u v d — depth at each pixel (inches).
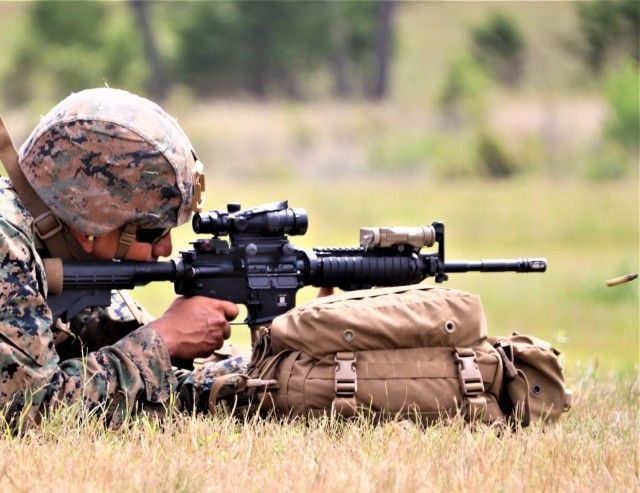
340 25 6501.0
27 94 5374.0
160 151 474.6
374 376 471.2
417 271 530.6
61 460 402.3
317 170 3730.3
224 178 3592.5
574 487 390.3
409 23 7677.2
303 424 456.1
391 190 3083.2
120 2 6535.4
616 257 1844.2
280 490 373.4
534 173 3523.6
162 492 363.9
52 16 5600.4
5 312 445.4
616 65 5644.7
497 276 1599.4
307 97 6412.4
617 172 3373.5
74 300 478.6
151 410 475.5
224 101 6082.7
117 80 5570.9
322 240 1961.1
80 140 468.4
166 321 483.2
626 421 524.1
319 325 473.4
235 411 494.0
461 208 2534.5
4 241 444.8
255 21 6284.5
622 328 1205.7
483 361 482.3
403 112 4530.0
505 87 5836.6
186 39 6200.8
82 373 462.6
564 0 7421.3
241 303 505.7
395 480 378.6
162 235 495.8
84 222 471.5
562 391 502.6
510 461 421.7
